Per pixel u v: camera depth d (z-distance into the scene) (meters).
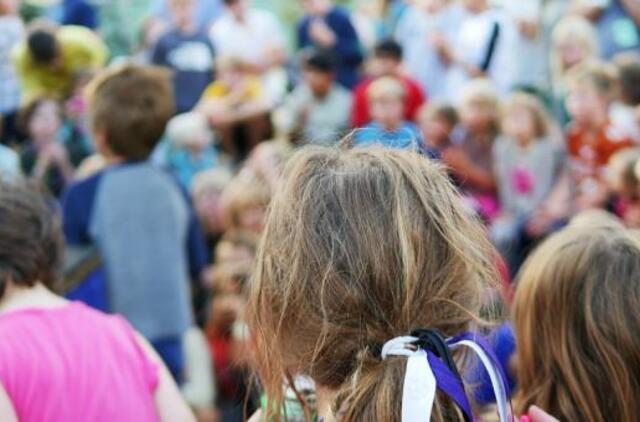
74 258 3.04
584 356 1.64
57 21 8.38
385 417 1.18
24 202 1.94
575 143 5.09
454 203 1.32
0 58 6.48
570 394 1.64
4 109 6.34
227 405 3.79
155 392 1.92
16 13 6.95
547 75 6.45
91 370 1.80
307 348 1.28
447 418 1.20
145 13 8.59
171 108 3.27
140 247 3.13
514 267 4.88
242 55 6.92
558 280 1.67
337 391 1.28
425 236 1.27
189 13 7.41
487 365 1.23
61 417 1.74
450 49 7.07
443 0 7.21
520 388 1.72
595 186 4.82
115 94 3.18
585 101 4.99
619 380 1.61
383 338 1.25
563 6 6.72
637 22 6.41
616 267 1.65
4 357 1.74
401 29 7.73
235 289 3.99
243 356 1.56
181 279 3.24
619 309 1.62
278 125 6.57
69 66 5.95
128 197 3.13
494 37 6.46
